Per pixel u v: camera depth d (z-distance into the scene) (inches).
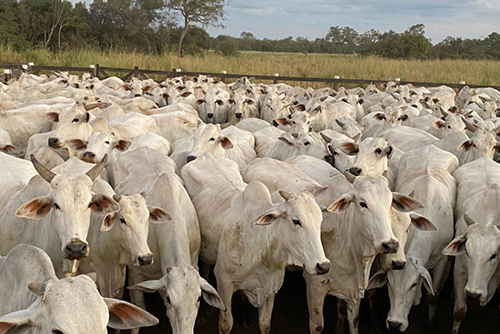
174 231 241.0
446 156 343.3
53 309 142.6
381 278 255.3
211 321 285.7
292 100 641.0
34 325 145.9
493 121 502.0
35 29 1722.4
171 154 392.8
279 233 224.8
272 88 650.2
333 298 322.7
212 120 586.6
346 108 581.6
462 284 268.1
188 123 470.3
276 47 3203.7
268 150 402.9
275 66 1106.7
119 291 247.3
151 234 250.4
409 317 298.5
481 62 1293.1
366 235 226.5
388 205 224.1
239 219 253.4
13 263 181.6
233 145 346.0
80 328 141.1
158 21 1951.3
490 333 283.4
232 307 301.0
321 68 1125.1
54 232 223.8
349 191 242.1
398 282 246.8
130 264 232.7
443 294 323.6
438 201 284.5
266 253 236.5
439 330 285.7
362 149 308.0
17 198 248.1
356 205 229.6
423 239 265.9
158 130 458.6
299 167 323.0
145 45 1918.1
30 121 429.7
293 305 304.0
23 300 172.9
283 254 228.8
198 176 296.8
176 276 200.5
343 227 248.2
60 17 1745.8
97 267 247.4
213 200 276.4
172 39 1977.1
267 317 255.4
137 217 221.1
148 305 296.2
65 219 203.0
